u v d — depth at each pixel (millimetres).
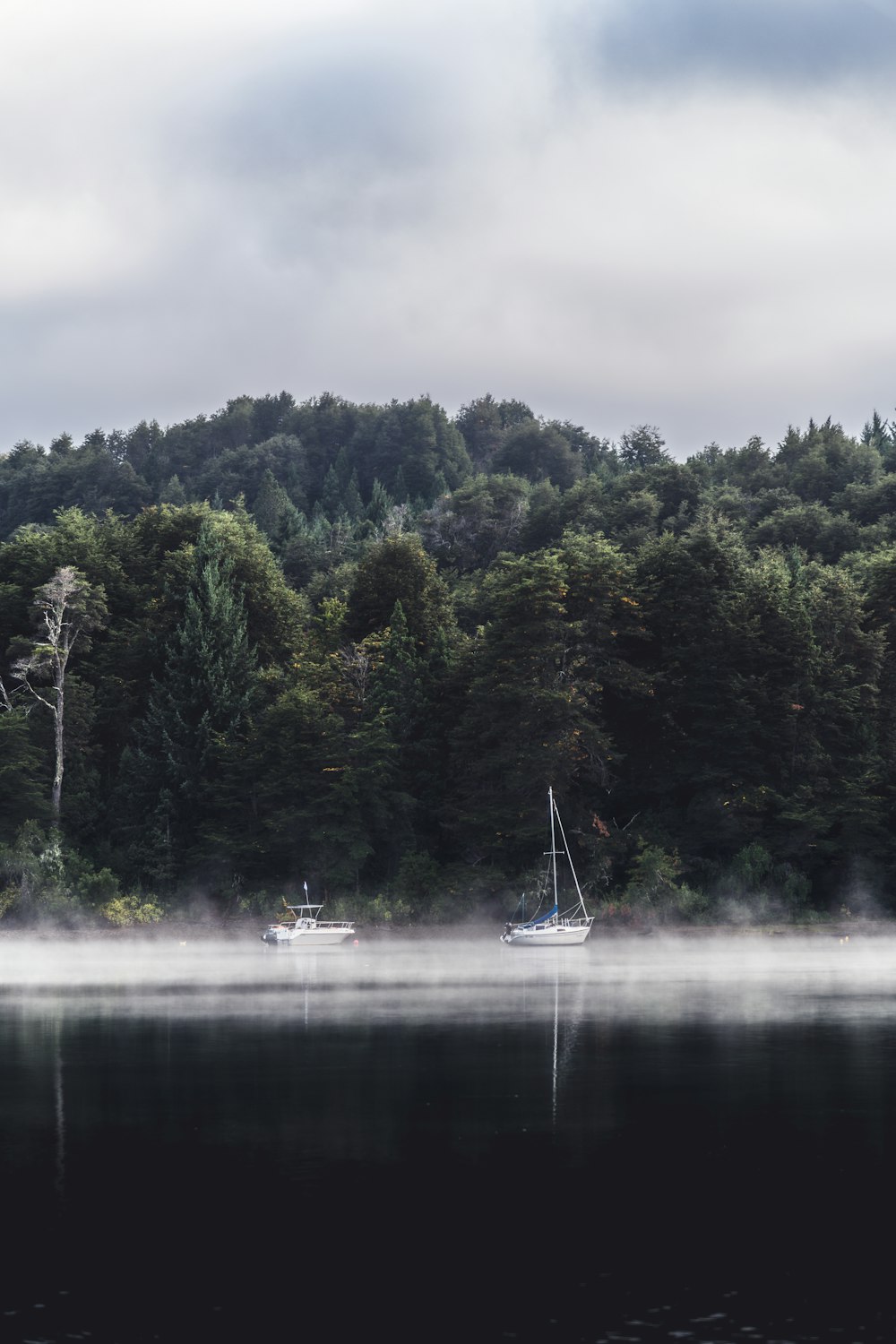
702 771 120500
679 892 113125
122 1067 49531
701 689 123188
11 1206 31734
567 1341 24125
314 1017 63781
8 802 120750
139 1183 33562
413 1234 29656
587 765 119625
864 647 127438
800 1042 54781
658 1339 24203
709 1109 41656
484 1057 51312
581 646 120750
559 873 115188
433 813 124562
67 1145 37375
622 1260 28172
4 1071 48875
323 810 117688
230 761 123250
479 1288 26625
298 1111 41781
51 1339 24344
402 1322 25047
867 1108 41750
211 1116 41062
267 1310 25625
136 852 120938
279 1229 30062
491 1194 32500
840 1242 29188
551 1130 39031
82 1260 28219
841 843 119375
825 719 124062
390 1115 41125
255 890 120625
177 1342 24141
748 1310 25500
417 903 116000
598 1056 51406
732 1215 30922
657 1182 33500
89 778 128750
